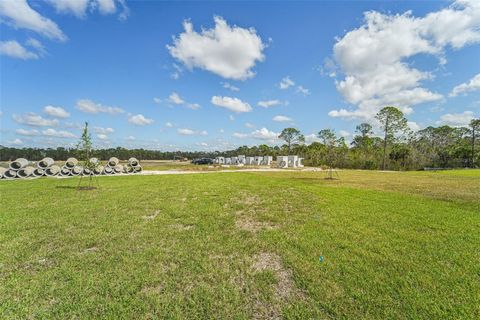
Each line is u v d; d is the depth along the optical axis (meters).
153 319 2.31
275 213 6.45
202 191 10.22
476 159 39.12
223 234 4.73
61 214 6.11
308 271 3.25
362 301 2.60
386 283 2.94
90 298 2.61
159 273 3.17
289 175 20.69
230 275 3.15
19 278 3.00
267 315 2.41
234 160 51.28
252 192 10.05
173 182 13.68
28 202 7.59
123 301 2.56
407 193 10.04
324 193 9.91
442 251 3.91
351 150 45.75
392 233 4.80
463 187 12.21
